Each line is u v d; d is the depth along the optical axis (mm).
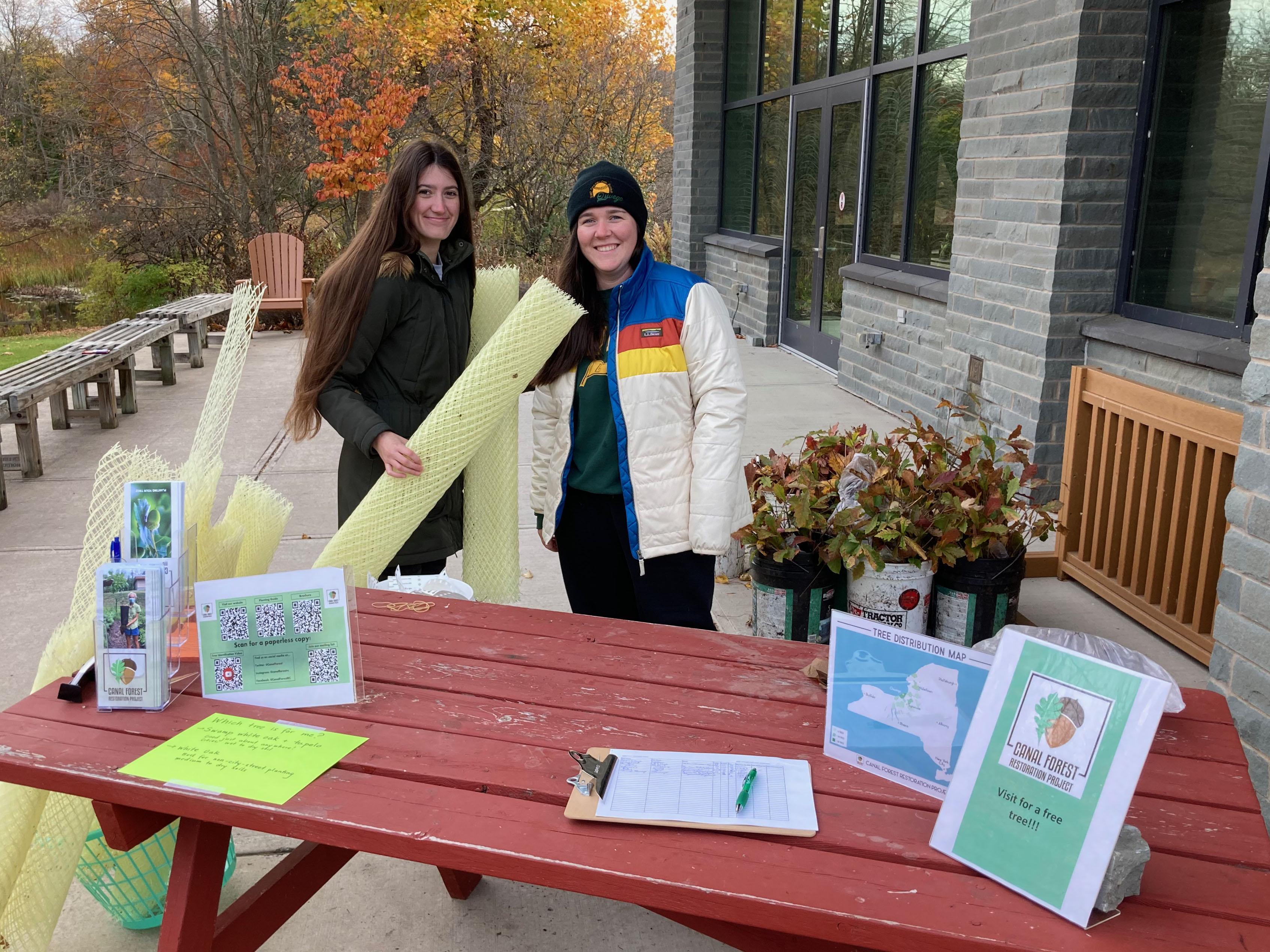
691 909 1227
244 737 1586
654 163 17656
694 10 10422
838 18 7777
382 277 2494
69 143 16000
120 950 2086
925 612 2809
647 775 1456
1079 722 1198
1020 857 1216
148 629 1660
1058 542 3947
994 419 4812
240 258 13680
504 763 1510
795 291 8984
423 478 2500
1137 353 3994
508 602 2908
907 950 1158
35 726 1629
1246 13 3551
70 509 4965
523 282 14547
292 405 2594
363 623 2057
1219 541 3197
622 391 2416
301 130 13484
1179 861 1271
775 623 2898
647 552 2451
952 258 5195
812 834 1321
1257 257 3479
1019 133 4492
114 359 6500
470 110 16062
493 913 2215
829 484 2896
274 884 1779
